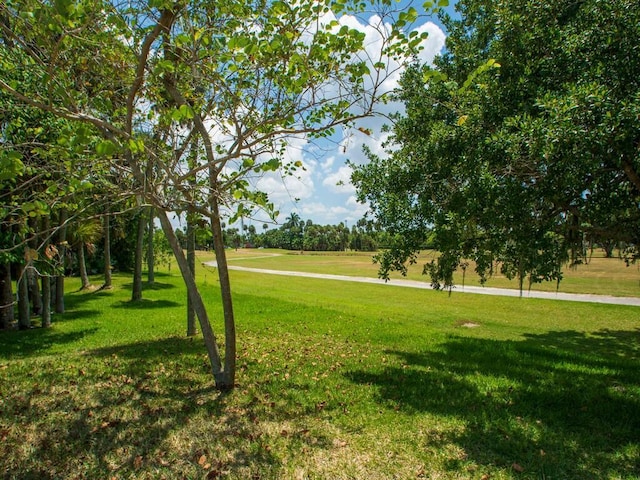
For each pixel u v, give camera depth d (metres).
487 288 26.14
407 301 20.94
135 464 3.92
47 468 3.85
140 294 18.14
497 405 5.55
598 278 30.30
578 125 4.55
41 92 4.98
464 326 14.72
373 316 14.98
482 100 6.52
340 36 4.30
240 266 51.22
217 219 5.70
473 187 5.98
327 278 34.97
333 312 15.23
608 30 5.40
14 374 6.69
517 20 6.26
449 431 4.71
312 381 6.56
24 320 11.94
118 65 4.80
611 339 12.97
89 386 6.02
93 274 31.73
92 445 4.26
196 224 5.99
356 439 4.48
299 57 4.19
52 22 3.45
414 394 6.00
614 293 23.59
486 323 15.33
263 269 46.19
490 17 8.05
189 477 3.74
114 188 5.17
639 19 5.09
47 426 4.66
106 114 5.41
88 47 4.61
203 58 4.68
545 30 6.21
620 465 4.01
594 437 4.60
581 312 17.83
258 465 3.93
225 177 5.08
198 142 6.20
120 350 8.70
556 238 7.47
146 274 31.77
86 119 3.91
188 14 4.46
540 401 5.72
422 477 3.77
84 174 4.71
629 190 5.91
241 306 16.17
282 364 7.61
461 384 6.52
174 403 5.38
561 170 5.03
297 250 110.75
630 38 5.21
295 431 4.64
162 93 5.75
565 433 4.69
